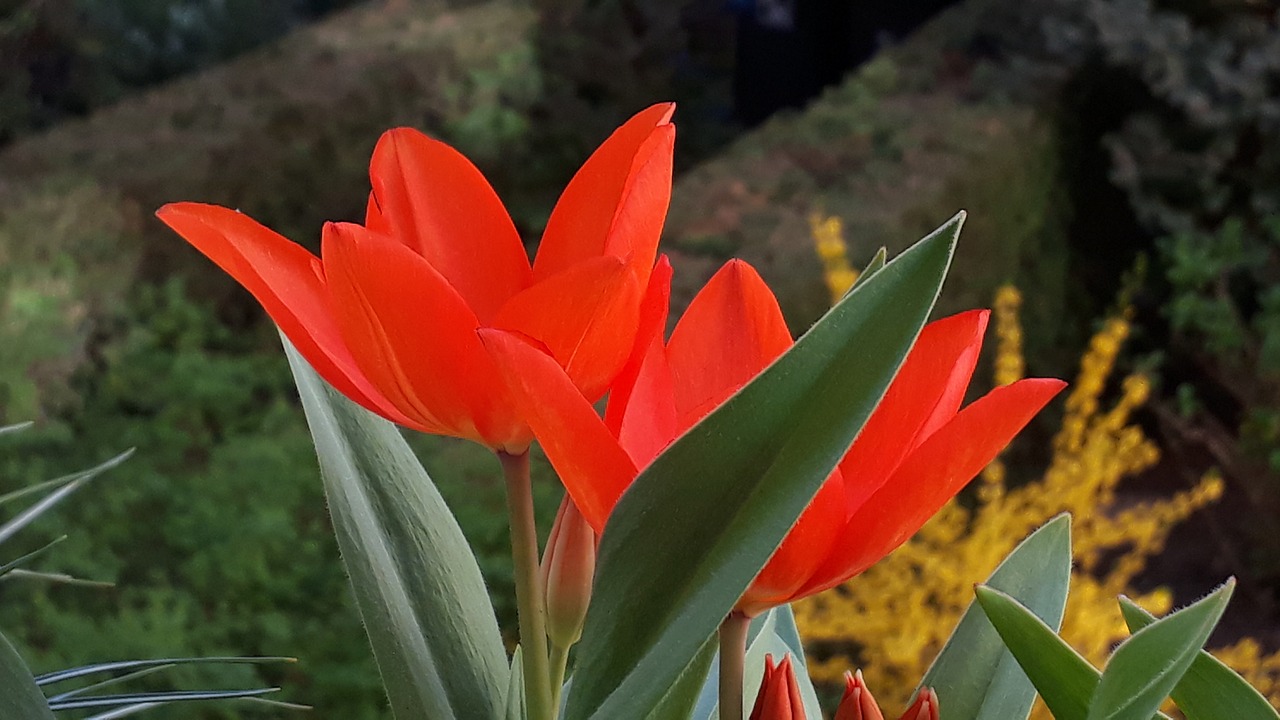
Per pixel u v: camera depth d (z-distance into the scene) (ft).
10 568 0.99
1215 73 8.80
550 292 0.83
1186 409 8.35
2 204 7.62
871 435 0.90
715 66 13.79
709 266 5.73
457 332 0.84
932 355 0.89
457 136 11.56
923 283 0.78
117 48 11.68
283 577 4.71
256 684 4.05
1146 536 5.59
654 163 0.86
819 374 0.78
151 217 8.09
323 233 0.82
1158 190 9.39
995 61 9.11
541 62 12.46
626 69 12.92
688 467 0.79
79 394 6.40
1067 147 9.13
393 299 0.83
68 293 6.91
